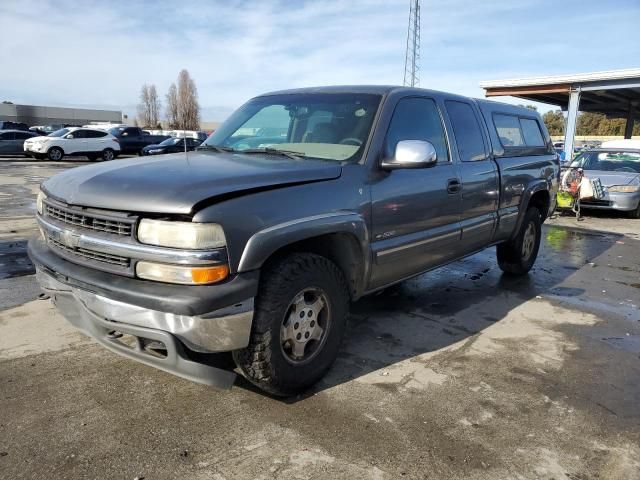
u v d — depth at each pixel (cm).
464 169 465
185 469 256
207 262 260
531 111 643
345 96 411
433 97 451
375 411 314
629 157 1276
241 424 296
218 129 448
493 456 275
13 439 274
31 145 2511
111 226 278
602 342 438
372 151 366
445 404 325
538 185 602
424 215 413
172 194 266
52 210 317
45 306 462
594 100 2334
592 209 1212
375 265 372
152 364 280
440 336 438
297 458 267
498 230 543
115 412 302
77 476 248
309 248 335
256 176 300
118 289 268
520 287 596
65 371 348
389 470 260
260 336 291
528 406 327
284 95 447
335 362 379
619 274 671
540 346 425
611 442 293
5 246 684
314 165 337
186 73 6712
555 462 273
